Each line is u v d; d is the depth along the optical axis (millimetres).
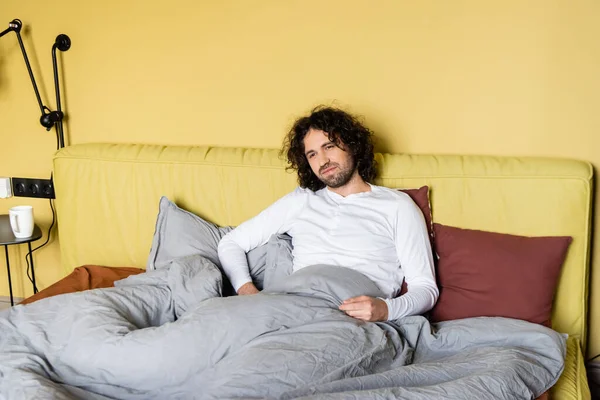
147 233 2355
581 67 2006
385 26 2164
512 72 2076
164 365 1485
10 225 2498
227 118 2410
